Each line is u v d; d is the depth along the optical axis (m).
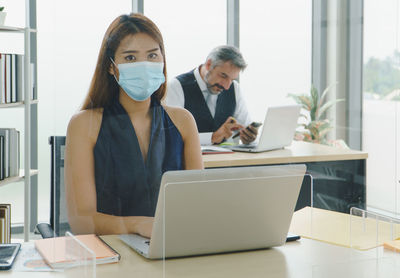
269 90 1.78
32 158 4.27
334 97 1.92
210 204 1.36
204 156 1.69
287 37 1.82
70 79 1.50
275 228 1.49
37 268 1.40
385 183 2.02
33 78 3.78
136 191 1.57
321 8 1.88
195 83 1.65
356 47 1.94
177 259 1.41
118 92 1.55
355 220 1.85
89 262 1.32
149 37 1.59
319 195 1.89
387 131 2.02
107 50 1.53
